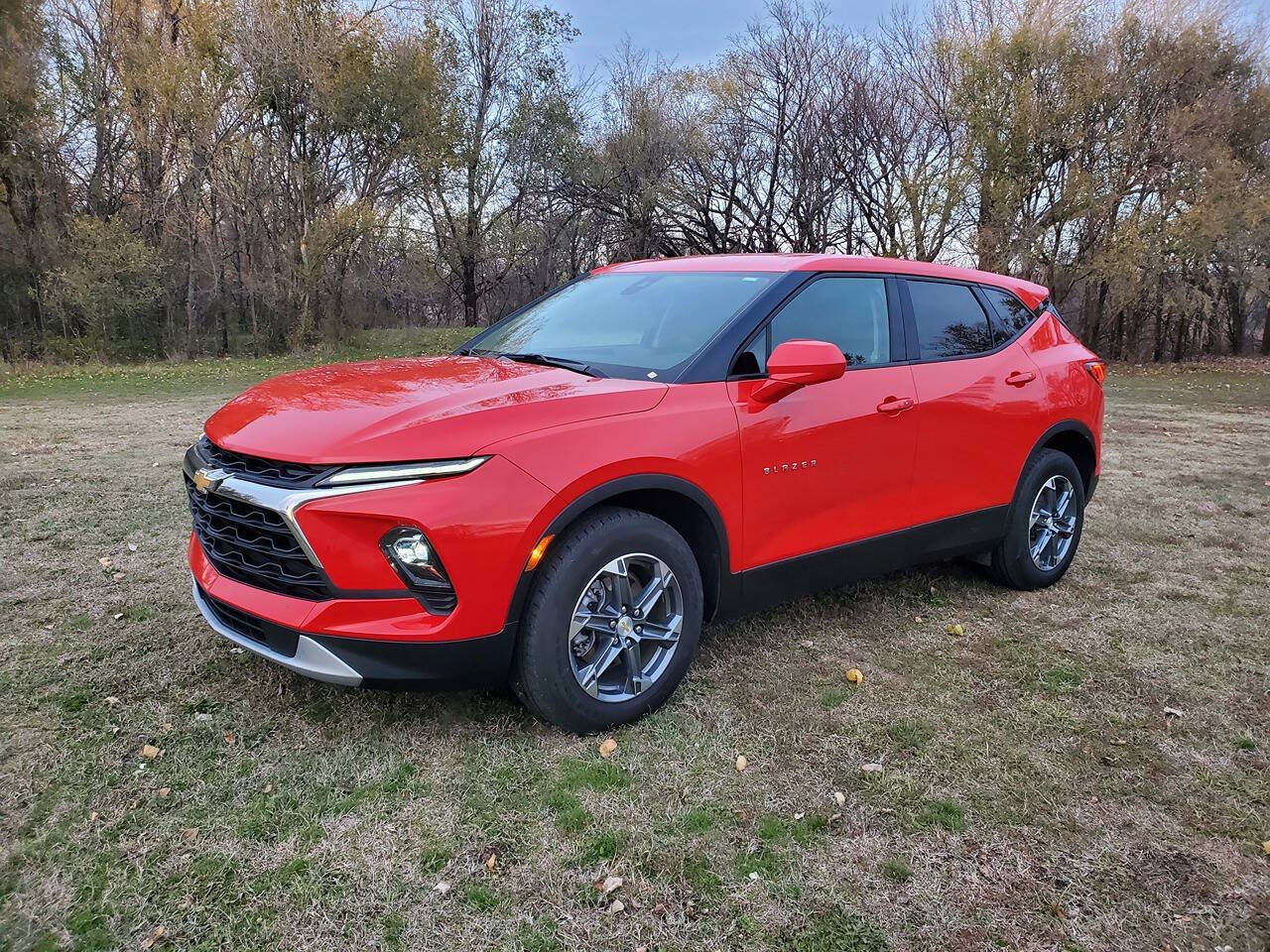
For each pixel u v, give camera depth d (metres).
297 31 23.58
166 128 24.98
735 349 3.14
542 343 3.65
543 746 2.79
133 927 1.99
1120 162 23.83
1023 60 23.30
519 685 2.73
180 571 4.41
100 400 13.30
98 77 25.00
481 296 37.00
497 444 2.52
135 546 4.84
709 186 30.95
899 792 2.61
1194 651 3.73
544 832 2.38
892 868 2.28
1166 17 23.28
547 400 2.70
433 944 1.97
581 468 2.62
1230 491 7.06
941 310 3.99
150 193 26.08
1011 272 24.56
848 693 3.24
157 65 23.36
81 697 3.04
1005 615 4.11
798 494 3.25
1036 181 24.42
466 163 31.69
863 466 3.46
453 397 2.71
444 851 2.29
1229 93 23.45
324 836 2.34
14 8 21.47
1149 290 24.06
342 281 28.50
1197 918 2.12
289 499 2.41
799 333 3.35
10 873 2.15
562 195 31.36
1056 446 4.53
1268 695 3.32
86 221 22.80
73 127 24.72
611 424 2.74
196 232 26.52
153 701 3.03
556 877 2.20
